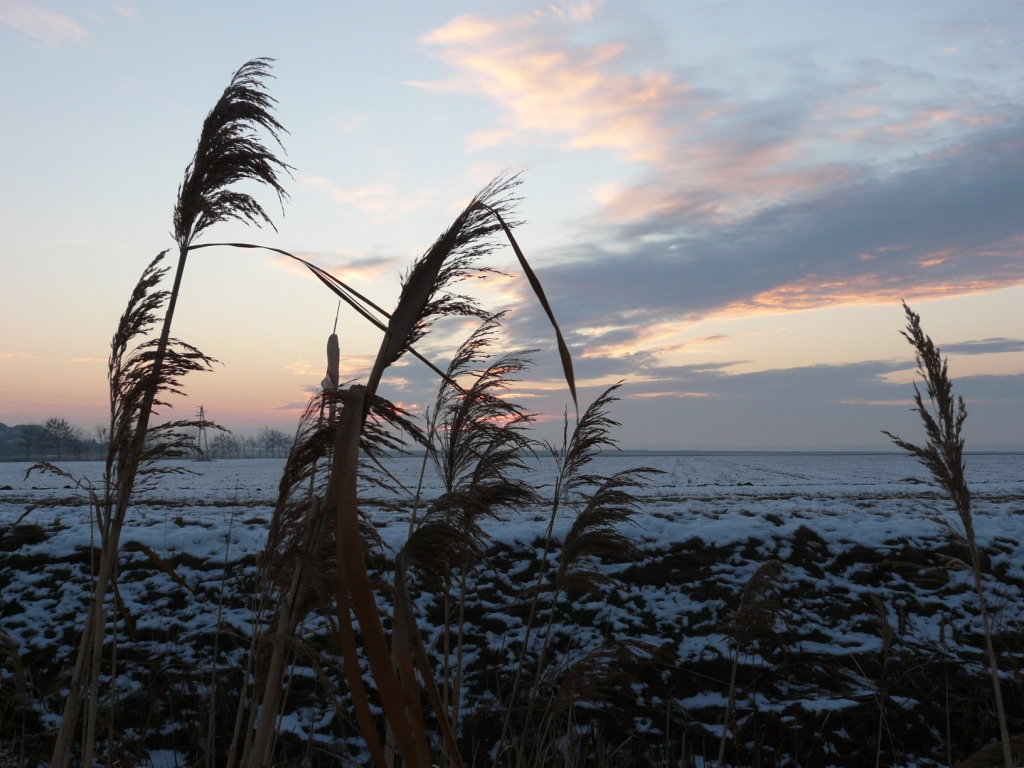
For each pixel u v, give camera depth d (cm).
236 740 213
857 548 965
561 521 1086
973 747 616
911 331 256
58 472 257
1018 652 738
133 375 225
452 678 717
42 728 552
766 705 691
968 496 253
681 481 4453
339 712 191
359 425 106
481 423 361
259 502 1934
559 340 101
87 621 245
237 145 234
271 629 179
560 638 788
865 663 749
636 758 620
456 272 175
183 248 239
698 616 837
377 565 189
